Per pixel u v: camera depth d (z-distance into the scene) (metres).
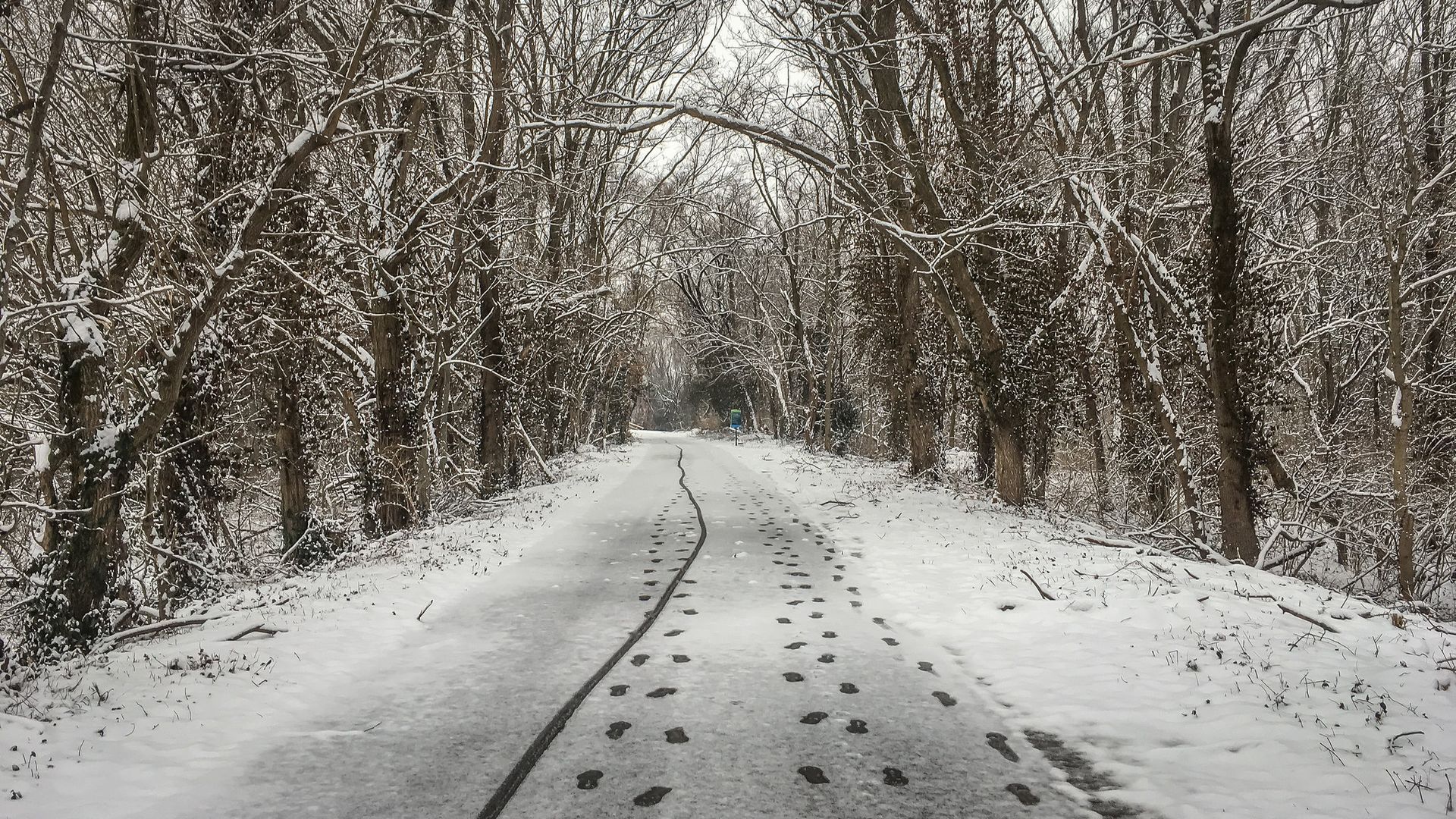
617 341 36.72
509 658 6.45
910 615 7.72
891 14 16.73
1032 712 5.21
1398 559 13.22
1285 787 4.03
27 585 7.36
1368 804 3.78
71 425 7.11
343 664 6.30
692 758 4.51
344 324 16.30
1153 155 15.87
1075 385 18.31
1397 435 12.21
